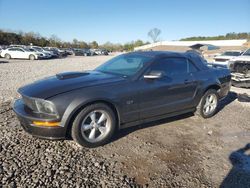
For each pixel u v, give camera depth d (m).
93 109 3.67
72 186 2.85
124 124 4.08
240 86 8.86
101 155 3.59
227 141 4.25
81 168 3.22
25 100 3.68
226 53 16.69
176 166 3.38
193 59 5.16
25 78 10.59
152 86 4.24
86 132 3.74
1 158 3.37
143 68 4.25
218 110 6.07
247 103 6.79
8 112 5.32
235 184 3.01
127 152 3.71
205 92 5.25
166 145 4.00
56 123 3.41
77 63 21.98
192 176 3.16
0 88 7.99
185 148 3.93
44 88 3.64
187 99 4.90
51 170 3.13
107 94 3.73
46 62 22.31
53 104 3.38
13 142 3.86
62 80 3.94
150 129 4.64
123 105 3.93
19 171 3.08
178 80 4.67
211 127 4.89
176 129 4.71
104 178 3.03
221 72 5.66
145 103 4.21
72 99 3.47
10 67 15.70
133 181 3.00
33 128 3.48
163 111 4.54
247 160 3.62
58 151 3.64
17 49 27.83
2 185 2.80
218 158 3.64
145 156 3.62
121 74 4.32
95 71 4.71
